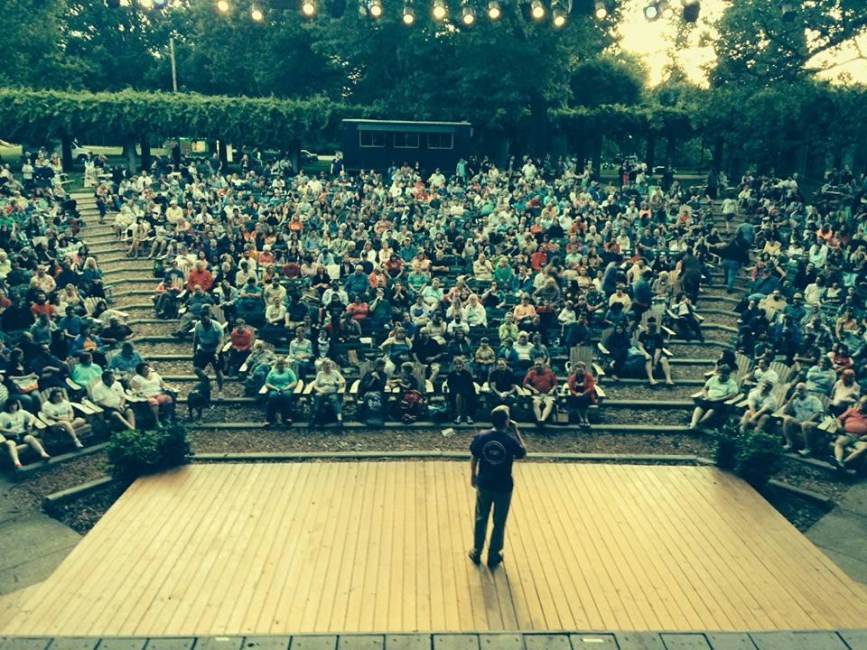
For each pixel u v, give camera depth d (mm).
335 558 8406
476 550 8242
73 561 8242
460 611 7352
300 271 20078
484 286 19672
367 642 6320
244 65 48531
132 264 22688
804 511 10930
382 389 13695
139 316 18938
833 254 20828
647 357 15719
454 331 15828
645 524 9477
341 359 15492
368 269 19422
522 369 14727
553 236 24094
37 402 12555
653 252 21703
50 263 18672
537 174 33844
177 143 36594
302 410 14070
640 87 54500
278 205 25844
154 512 9570
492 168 32125
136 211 24984
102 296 18266
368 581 7906
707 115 33562
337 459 12109
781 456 11008
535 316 16172
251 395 14477
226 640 6336
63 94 33594
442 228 23219
